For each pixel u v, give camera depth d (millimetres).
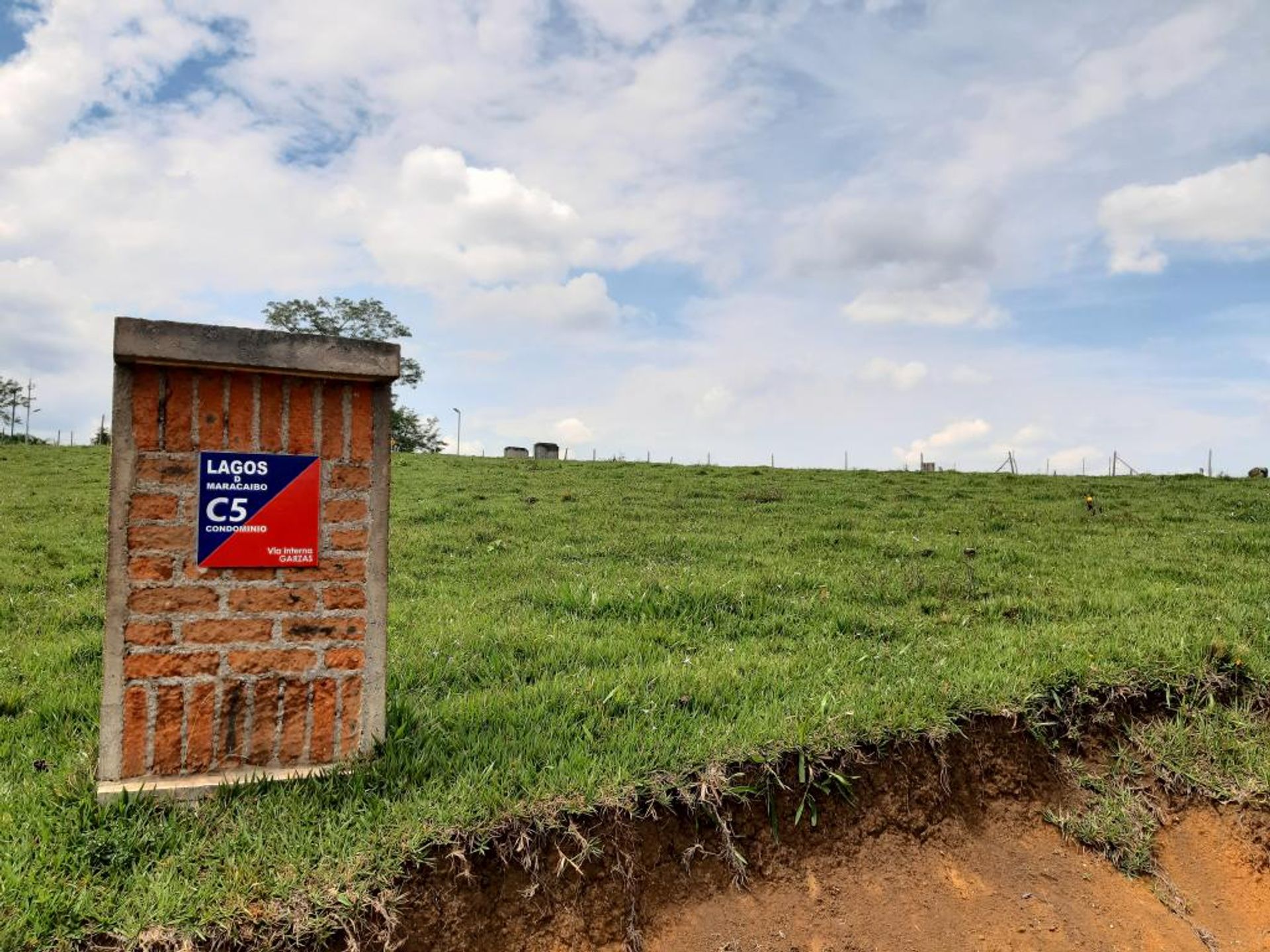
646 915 4293
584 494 18609
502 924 4055
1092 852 5309
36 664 6688
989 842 5227
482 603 8656
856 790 5059
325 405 4492
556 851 4266
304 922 3666
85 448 28594
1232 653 6676
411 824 4141
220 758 4375
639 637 7348
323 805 4312
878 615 8102
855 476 23297
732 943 4273
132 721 4227
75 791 4254
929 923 4617
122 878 3795
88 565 11227
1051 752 5797
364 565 4613
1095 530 14133
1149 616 7809
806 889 4633
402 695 5797
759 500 18188
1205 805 5664
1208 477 23453
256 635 4406
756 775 4859
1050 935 4699
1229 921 5039
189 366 4215
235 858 3910
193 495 4277
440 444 67500
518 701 5703
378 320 60094
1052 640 7062
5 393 55188
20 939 3416
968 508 17078
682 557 11211
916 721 5375
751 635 7621
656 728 5215
